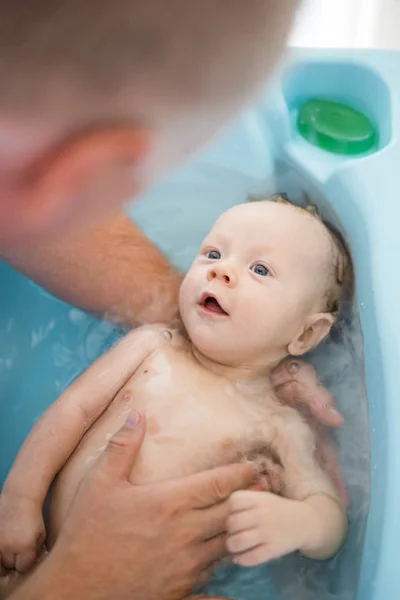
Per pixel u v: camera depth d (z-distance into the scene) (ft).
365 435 2.99
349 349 3.22
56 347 3.51
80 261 3.46
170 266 3.61
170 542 2.51
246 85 1.18
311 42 4.51
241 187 3.84
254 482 2.75
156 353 3.11
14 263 3.46
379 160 3.49
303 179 3.69
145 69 1.06
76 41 0.99
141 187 1.35
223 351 3.06
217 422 2.89
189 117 1.18
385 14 4.63
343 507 2.80
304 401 3.10
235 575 2.68
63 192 1.23
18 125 1.07
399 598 2.45
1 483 3.04
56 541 2.57
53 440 2.82
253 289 3.04
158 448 2.78
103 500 2.56
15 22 0.94
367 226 3.29
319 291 3.18
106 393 2.98
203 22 1.04
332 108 3.84
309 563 2.73
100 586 2.43
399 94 3.70
